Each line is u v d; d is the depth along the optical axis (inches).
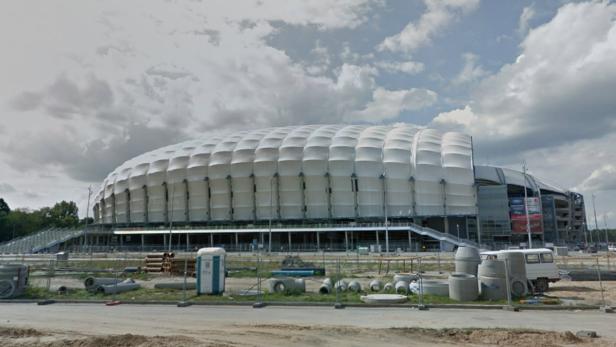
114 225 4001.0
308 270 1382.9
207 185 3624.5
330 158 3393.2
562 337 496.1
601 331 540.7
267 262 1910.7
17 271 936.3
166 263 1537.9
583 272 1161.4
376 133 3651.6
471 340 497.0
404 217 3289.9
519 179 3841.0
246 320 640.4
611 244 4136.3
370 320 631.2
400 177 3312.0
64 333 561.3
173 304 817.5
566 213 3934.5
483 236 3412.9
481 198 3467.0
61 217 5851.4
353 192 3368.6
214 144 3774.6
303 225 3265.3
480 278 822.5
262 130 3912.4
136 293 959.0
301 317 663.1
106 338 498.0
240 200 3553.2
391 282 1026.7
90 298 888.3
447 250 2888.8
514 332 518.9
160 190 3779.5
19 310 768.3
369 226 3134.8
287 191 3449.8
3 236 4795.8
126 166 4121.6
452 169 3275.1
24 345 485.7
